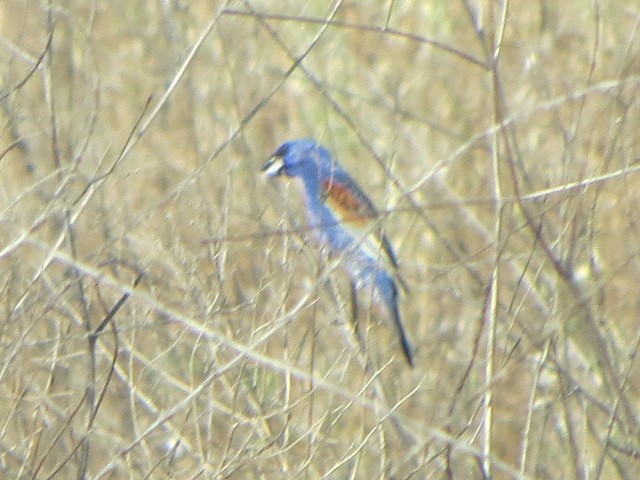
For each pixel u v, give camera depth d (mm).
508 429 10656
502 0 9477
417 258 13094
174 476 9750
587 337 10289
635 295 11672
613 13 15523
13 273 10266
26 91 13203
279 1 18125
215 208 11352
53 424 10242
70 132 10680
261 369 10602
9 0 15305
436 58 18172
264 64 16391
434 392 10656
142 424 10594
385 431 9688
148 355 11008
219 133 14625
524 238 10359
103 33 17297
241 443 10234
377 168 14797
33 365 10836
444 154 15133
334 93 16469
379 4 19516
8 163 12555
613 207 12094
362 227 12938
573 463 9477
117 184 11922
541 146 12750
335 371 10344
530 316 10812
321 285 9703
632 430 9312
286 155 13828
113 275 10812
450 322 11992
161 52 16203
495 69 8555
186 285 10258
